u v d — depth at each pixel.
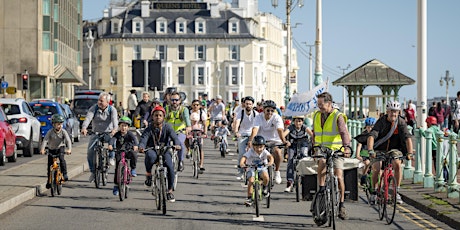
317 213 20.06
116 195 26.72
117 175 25.55
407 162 32.03
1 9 99.62
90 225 20.19
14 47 99.81
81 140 64.19
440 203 23.56
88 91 77.88
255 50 173.62
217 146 55.56
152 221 20.95
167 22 171.38
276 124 26.34
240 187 29.89
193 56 171.38
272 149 26.48
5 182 28.19
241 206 24.22
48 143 26.67
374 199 22.84
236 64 171.12
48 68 103.62
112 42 171.38
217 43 171.38
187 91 171.00
